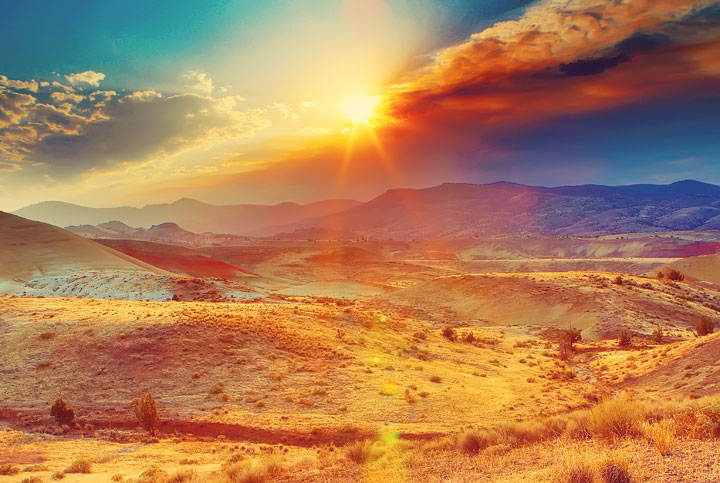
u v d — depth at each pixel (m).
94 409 32.25
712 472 8.09
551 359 57.47
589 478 8.77
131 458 24.25
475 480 11.01
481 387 39.84
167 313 49.22
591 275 108.81
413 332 62.25
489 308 97.38
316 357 43.81
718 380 32.28
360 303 112.50
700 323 62.59
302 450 26.11
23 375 36.12
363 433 28.88
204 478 17.42
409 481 12.19
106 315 47.66
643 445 10.76
